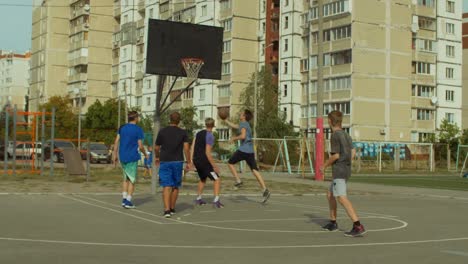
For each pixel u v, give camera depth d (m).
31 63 100.56
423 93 67.62
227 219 12.12
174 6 79.25
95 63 91.19
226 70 72.69
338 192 10.16
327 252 8.48
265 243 9.20
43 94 94.44
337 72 62.94
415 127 66.19
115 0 92.06
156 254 8.10
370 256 8.21
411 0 66.56
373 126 62.34
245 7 72.69
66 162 23.72
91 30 90.81
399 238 9.95
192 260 7.72
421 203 17.14
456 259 8.05
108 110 73.88
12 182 20.44
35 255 7.86
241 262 7.65
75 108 88.94
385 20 63.62
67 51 95.62
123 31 87.31
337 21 63.06
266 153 38.75
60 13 95.00
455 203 17.41
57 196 16.09
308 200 17.36
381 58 63.19
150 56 16.95
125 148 13.52
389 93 63.59
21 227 10.32
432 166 46.44
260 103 62.34
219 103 73.19
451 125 63.59
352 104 61.19
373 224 11.82
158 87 17.33
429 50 68.00
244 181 24.56
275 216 12.80
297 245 9.06
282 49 69.62
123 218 11.90
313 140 36.56
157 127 17.31
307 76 67.31
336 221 11.73
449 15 69.81
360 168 44.31
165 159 12.20
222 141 67.62
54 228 10.30
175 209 13.73
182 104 77.38
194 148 14.47
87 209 13.27
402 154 47.78
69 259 7.63
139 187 19.58
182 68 17.30
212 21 73.62
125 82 78.88
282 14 69.81
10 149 38.12
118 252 8.19
